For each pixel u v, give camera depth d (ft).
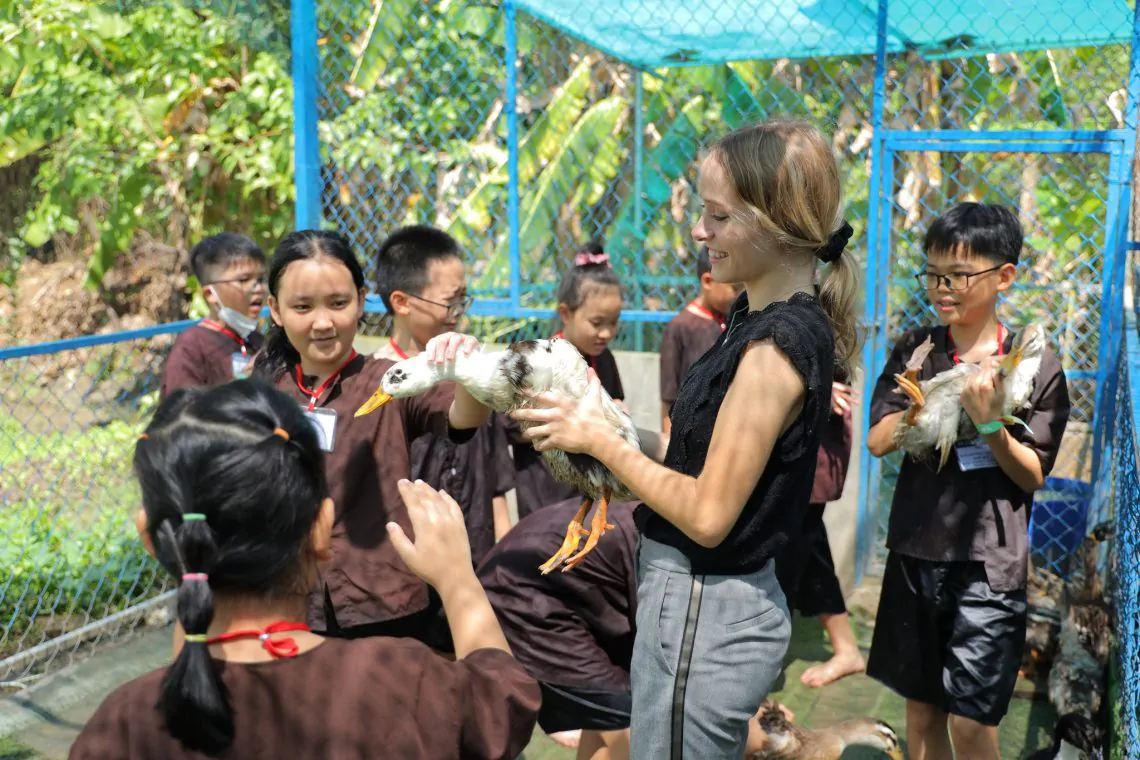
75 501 18.20
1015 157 19.07
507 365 7.27
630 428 7.36
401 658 4.89
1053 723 12.80
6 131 25.94
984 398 9.63
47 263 31.37
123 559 17.06
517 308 18.54
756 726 10.98
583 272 13.42
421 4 20.49
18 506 17.78
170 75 25.57
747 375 6.57
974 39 17.06
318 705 4.70
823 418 6.82
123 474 18.43
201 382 14.12
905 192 19.15
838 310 7.19
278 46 26.03
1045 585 14.26
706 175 6.86
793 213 6.64
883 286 15.97
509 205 18.45
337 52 20.48
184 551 4.51
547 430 6.86
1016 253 10.51
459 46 20.76
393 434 9.11
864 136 19.86
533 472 13.46
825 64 20.27
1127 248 14.11
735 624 6.95
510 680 4.98
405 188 20.63
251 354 14.37
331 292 9.05
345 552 8.98
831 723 12.96
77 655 14.75
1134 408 8.14
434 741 4.77
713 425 6.85
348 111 19.51
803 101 20.47
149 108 26.00
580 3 17.47
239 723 4.63
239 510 4.58
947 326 11.11
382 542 9.02
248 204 28.14
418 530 5.52
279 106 24.89
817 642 15.39
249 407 4.83
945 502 10.46
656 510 6.66
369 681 4.77
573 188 22.12
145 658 14.66
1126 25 15.75
